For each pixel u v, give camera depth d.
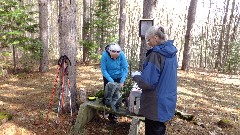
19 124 4.86
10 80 9.55
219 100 7.89
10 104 6.32
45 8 11.20
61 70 5.11
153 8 6.49
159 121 3.17
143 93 3.26
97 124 5.02
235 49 15.58
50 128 4.75
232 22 17.14
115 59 4.91
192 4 12.46
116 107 4.57
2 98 6.99
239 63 15.24
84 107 4.70
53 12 29.78
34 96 7.23
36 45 10.80
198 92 8.77
